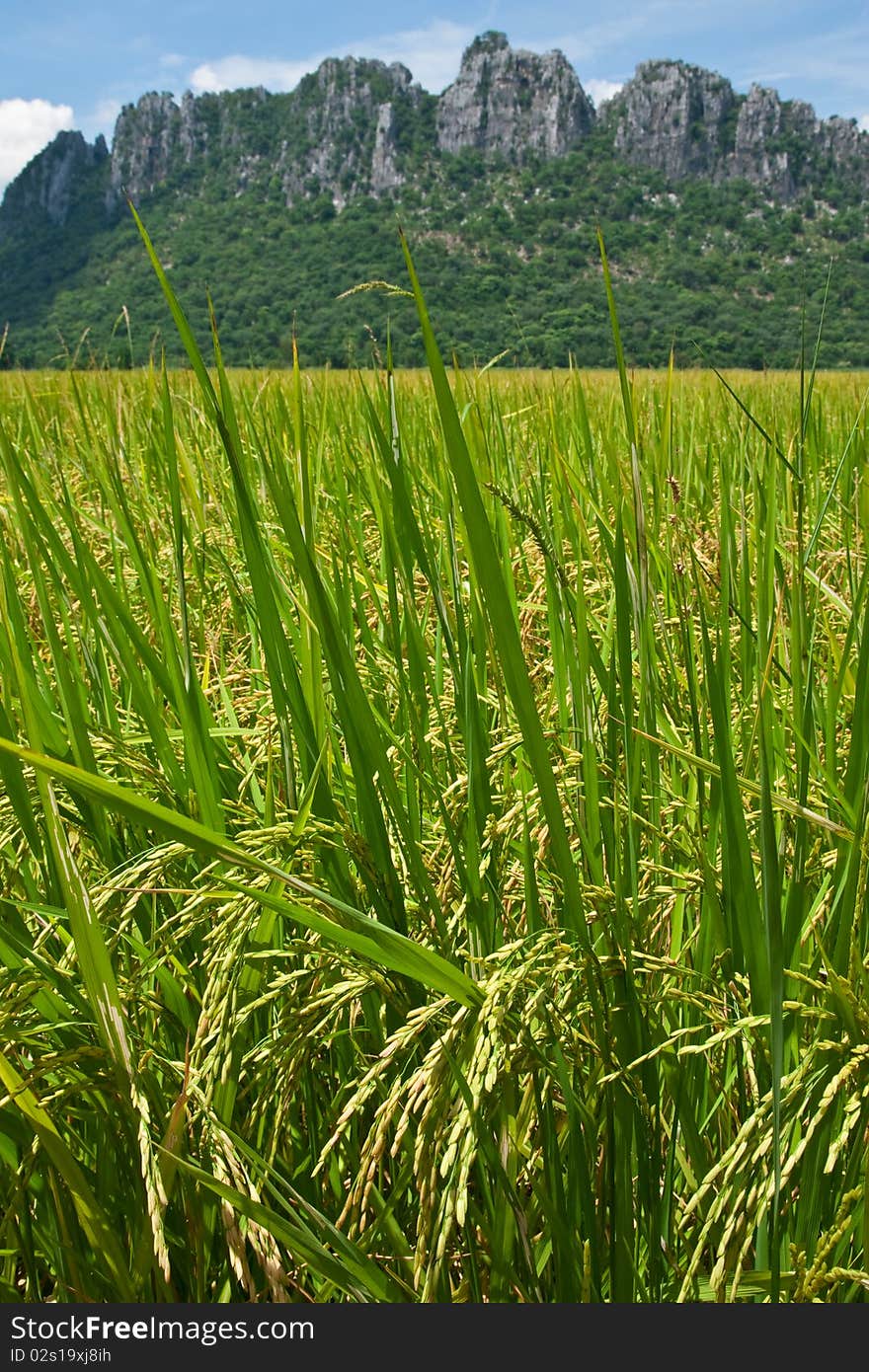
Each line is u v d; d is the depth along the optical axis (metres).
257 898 1.21
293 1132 1.76
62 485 2.50
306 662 2.02
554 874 1.84
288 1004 1.58
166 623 2.02
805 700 1.88
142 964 1.72
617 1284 1.48
